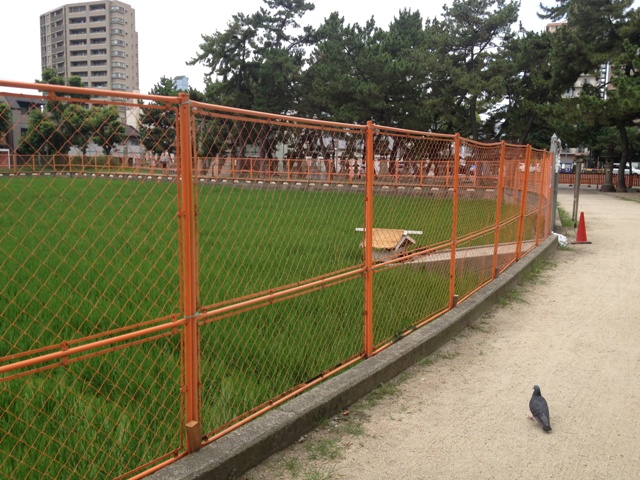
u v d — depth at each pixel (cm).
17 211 862
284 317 596
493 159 933
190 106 324
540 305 805
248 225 853
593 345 629
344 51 4128
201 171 354
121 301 611
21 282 670
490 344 629
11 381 423
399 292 707
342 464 373
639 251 1314
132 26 11194
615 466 376
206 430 375
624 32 3675
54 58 11231
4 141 249
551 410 461
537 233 1215
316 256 833
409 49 4244
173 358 486
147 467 328
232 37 4394
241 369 460
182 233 335
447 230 735
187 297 341
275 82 4319
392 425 430
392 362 522
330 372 485
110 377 443
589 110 3606
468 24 4297
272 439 380
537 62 4375
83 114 277
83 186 309
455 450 394
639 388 509
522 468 372
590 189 4616
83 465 329
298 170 427
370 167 502
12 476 311
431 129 5094
